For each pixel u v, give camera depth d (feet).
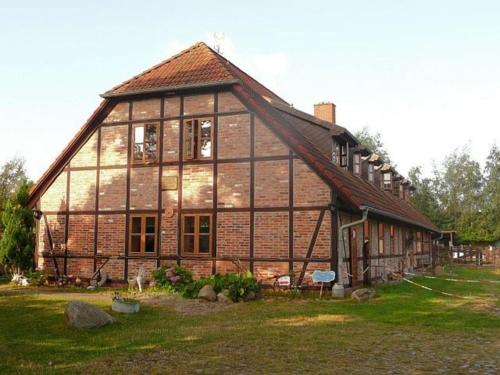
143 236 65.98
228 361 28.99
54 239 70.74
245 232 61.11
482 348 32.63
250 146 61.98
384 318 43.32
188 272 60.49
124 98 68.49
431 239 136.56
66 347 32.65
